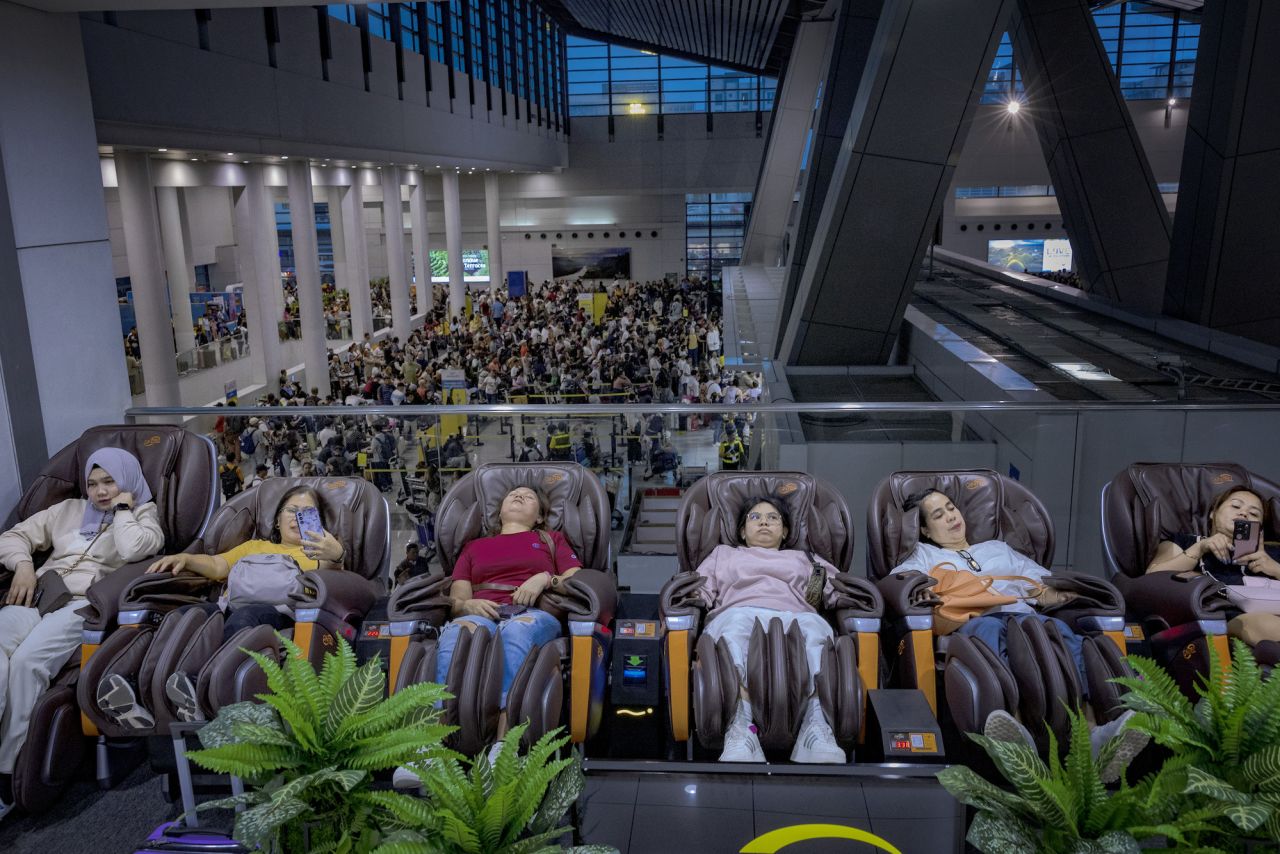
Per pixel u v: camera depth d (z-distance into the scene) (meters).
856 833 2.66
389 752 2.13
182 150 13.46
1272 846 2.02
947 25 7.16
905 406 5.34
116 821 3.45
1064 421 5.58
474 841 2.03
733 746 3.13
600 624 3.62
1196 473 4.13
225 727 2.28
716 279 39.78
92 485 4.11
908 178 8.38
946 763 3.00
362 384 17.58
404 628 3.46
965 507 4.18
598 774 2.93
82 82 4.99
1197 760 2.11
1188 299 11.54
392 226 25.50
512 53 31.20
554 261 39.16
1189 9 29.55
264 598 3.77
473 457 5.81
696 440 6.14
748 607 3.68
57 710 3.45
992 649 3.41
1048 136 14.67
